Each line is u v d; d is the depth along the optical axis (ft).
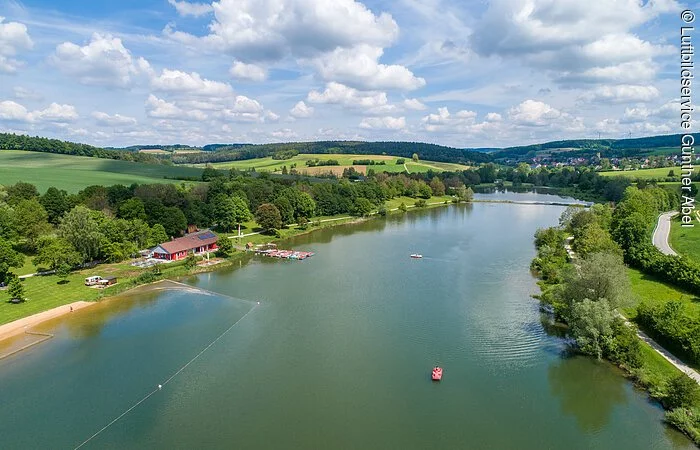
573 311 282.97
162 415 216.33
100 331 309.83
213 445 196.13
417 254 538.47
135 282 413.80
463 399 233.96
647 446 198.08
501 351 284.20
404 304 366.22
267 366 264.93
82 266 459.73
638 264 428.97
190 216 634.84
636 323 300.40
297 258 522.88
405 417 218.79
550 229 581.53
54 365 262.47
